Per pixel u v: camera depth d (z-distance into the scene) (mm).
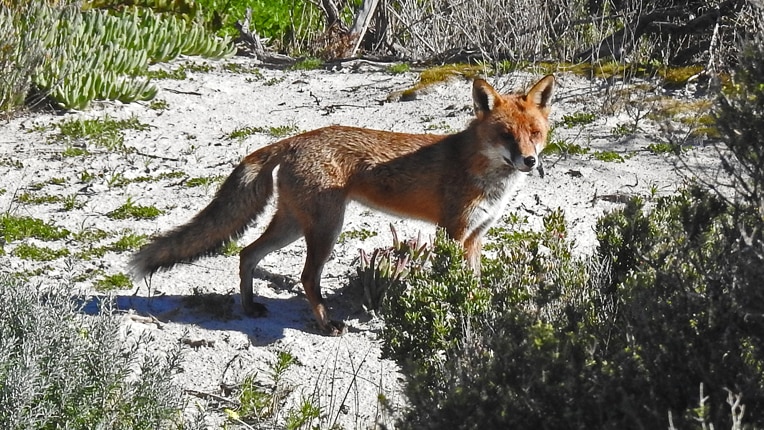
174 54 27188
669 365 7430
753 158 7535
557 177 17625
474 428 7371
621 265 10164
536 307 9250
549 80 13141
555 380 7387
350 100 23562
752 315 7141
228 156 18922
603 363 7375
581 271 9914
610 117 21094
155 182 17281
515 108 12648
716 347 7340
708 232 8578
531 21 26703
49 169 17656
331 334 12008
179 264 13625
